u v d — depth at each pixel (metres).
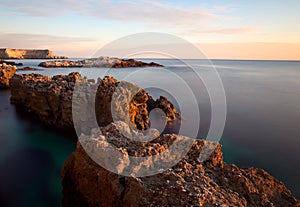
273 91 49.88
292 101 39.84
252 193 9.08
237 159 18.45
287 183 15.17
